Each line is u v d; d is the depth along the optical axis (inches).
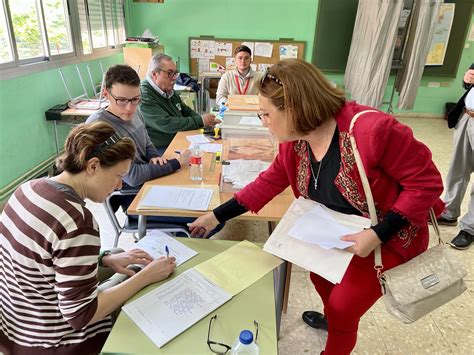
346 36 225.0
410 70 178.9
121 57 218.5
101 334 41.6
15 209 35.9
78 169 37.1
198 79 223.6
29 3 125.3
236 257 47.4
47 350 39.5
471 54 237.0
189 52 233.8
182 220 74.5
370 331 70.8
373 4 184.2
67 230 34.1
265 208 60.0
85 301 35.4
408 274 41.8
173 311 37.9
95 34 182.5
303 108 37.7
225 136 85.4
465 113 99.0
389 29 171.2
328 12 220.4
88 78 173.5
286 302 71.9
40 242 34.3
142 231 62.2
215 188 67.0
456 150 102.8
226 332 35.6
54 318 38.5
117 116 76.8
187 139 98.3
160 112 104.5
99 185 38.5
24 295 37.4
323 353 55.4
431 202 38.2
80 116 135.0
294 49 230.5
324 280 53.3
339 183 41.7
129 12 225.8
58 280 34.8
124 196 78.7
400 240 42.1
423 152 38.1
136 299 39.3
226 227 107.7
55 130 140.3
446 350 67.2
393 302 41.5
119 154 37.9
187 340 34.6
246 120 90.7
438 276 42.0
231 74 157.6
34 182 37.4
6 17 111.0
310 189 45.9
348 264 40.3
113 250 49.9
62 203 34.8
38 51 133.0
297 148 45.6
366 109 40.2
